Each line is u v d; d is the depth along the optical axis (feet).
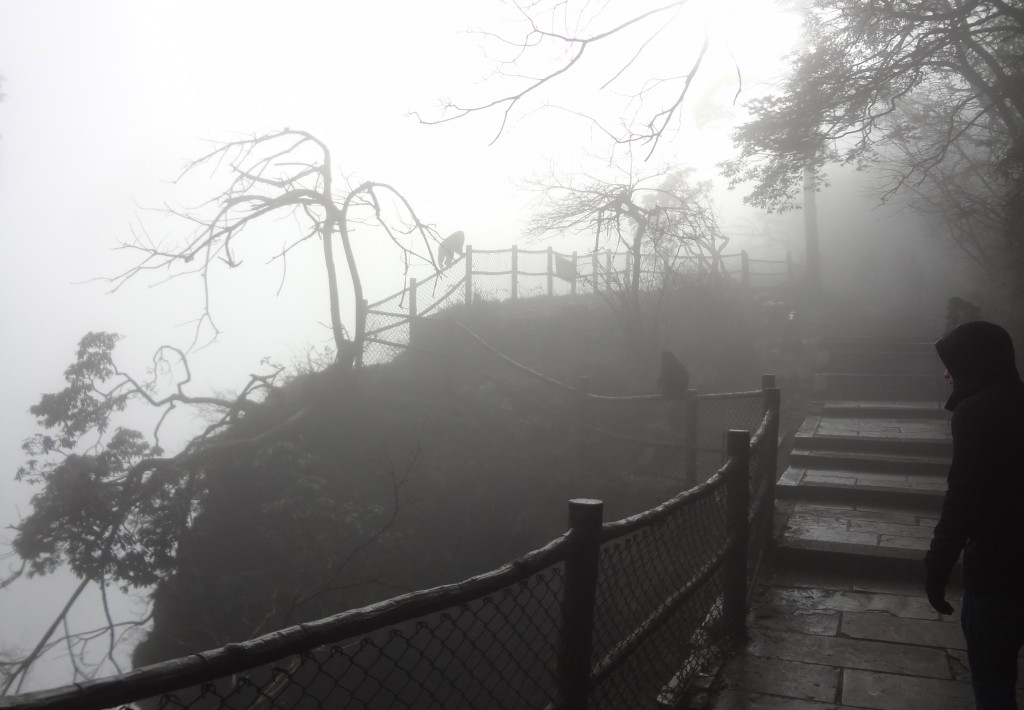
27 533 39.37
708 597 15.20
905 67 36.81
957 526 9.85
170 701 5.12
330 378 47.39
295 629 5.93
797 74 40.16
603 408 45.06
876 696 13.82
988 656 10.01
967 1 34.27
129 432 41.29
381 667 25.03
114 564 37.81
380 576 37.24
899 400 45.06
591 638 9.29
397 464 43.37
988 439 9.88
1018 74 37.01
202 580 37.37
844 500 26.91
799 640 16.35
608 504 37.88
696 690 13.96
